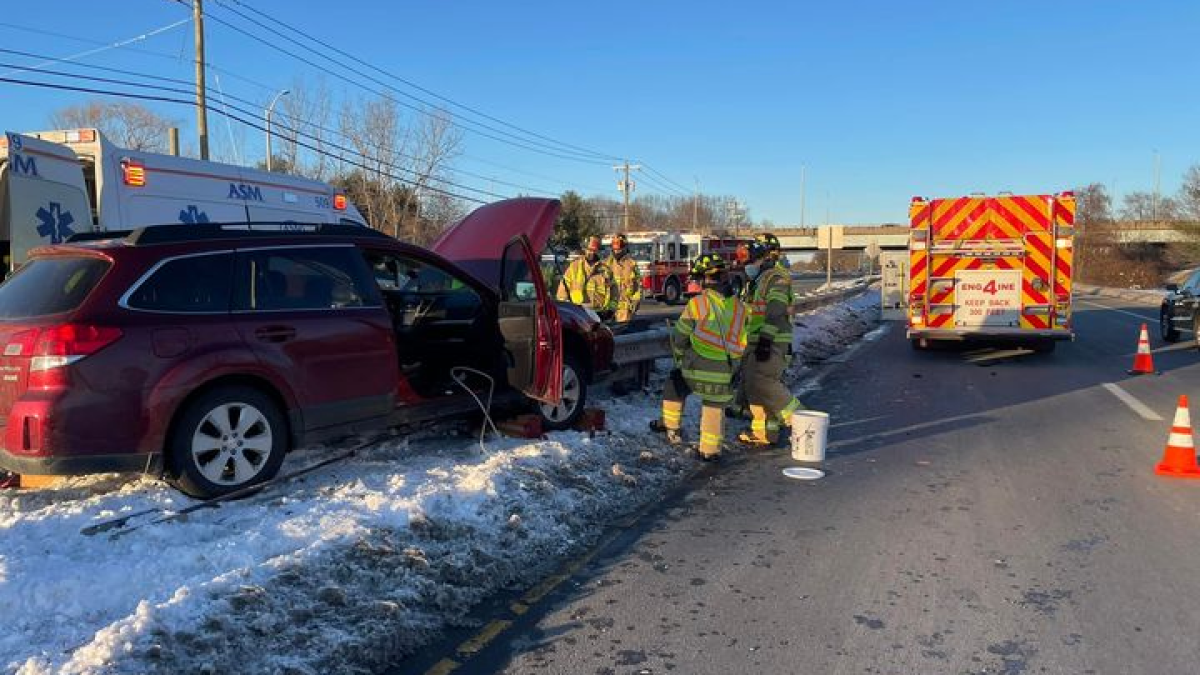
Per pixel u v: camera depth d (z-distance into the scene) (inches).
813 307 839.7
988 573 185.2
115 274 192.4
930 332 578.2
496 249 320.8
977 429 340.8
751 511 232.4
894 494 248.2
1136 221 2886.3
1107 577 182.2
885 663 144.8
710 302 285.4
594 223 2837.1
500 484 226.1
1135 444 311.4
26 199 312.3
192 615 143.5
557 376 267.9
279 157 1555.1
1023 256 561.0
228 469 206.1
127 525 182.2
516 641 153.3
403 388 245.3
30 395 182.1
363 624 150.6
